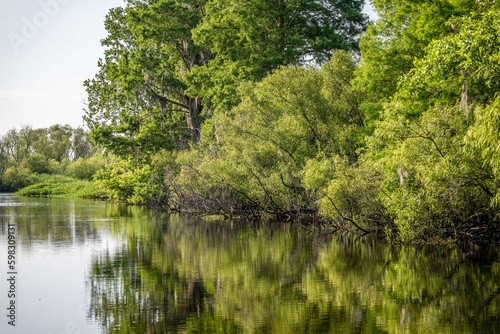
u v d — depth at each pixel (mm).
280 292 18500
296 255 25406
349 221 29719
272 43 50312
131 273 21906
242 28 49531
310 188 31844
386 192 25750
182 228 37250
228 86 48938
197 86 55438
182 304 17328
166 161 51781
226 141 39031
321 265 22812
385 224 27953
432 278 19672
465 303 16422
